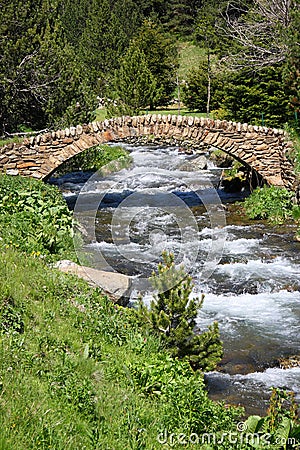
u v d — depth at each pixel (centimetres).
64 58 2508
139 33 4978
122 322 892
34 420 509
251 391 875
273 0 2641
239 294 1286
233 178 2350
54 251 1246
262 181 2177
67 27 5912
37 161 1945
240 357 992
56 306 854
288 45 2189
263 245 1630
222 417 646
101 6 4900
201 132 2028
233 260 1499
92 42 4838
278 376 925
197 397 654
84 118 2533
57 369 644
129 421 575
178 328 847
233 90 2745
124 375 711
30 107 2527
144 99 3072
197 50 6138
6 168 1922
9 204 1412
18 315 756
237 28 2884
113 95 3102
